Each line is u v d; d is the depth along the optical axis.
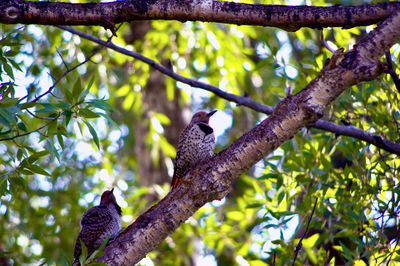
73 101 7.08
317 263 10.05
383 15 7.39
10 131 7.10
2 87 7.51
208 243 14.80
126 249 7.04
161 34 15.00
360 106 10.25
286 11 7.58
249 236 14.22
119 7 7.51
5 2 7.27
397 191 8.88
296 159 10.12
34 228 14.14
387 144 9.37
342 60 6.96
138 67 15.25
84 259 6.61
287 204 10.33
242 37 15.26
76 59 14.11
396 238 8.82
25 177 13.91
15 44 8.11
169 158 18.58
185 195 7.15
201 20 7.68
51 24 7.48
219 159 7.19
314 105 7.00
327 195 10.22
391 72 8.80
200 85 10.97
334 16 7.50
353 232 9.37
